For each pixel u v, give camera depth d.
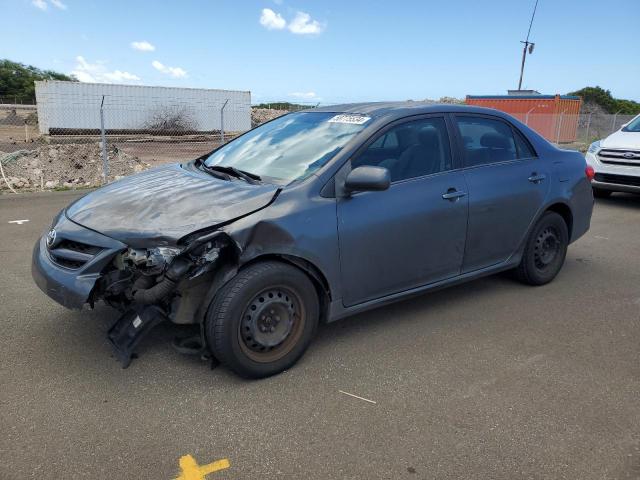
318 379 3.30
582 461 2.58
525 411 2.99
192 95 29.16
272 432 2.76
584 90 52.78
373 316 4.29
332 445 2.67
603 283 5.20
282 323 3.29
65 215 3.56
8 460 2.50
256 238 3.07
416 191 3.80
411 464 2.54
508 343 3.85
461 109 4.34
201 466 2.50
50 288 3.17
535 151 4.81
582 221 5.24
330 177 3.45
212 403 3.01
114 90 27.47
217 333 3.06
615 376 3.40
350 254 3.48
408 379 3.32
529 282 4.99
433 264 4.00
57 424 2.79
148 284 3.10
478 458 2.59
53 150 14.48
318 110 4.50
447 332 4.01
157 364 3.42
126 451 2.59
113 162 14.51
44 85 26.19
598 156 9.52
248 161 3.99
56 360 3.45
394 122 3.85
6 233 6.75
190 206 3.21
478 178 4.22
